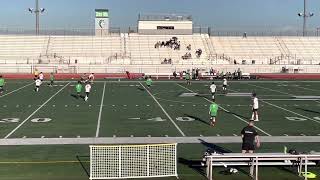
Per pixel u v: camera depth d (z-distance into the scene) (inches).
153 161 530.3
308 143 719.1
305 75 2377.0
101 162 523.2
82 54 2684.5
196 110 1098.1
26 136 762.8
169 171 526.6
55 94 1446.9
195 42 2839.6
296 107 1167.0
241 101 1291.8
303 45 2901.1
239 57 2751.0
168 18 2940.5
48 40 2778.1
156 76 2263.8
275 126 879.7
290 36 2970.0
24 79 2100.1
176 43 2792.8
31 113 1033.5
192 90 1615.4
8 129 828.6
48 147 678.5
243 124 898.7
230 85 1846.7
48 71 2450.8
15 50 2684.5
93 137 757.3
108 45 2773.1
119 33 2952.8
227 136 772.0
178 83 1940.2
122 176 510.0
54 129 832.3
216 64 2546.8
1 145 690.2
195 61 2674.7
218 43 2866.6
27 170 546.0
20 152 643.5
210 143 713.6
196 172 544.4
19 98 1327.5
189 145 698.8
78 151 650.8
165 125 880.9
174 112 1061.1
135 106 1164.5
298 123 917.2
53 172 538.0
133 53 2709.2
